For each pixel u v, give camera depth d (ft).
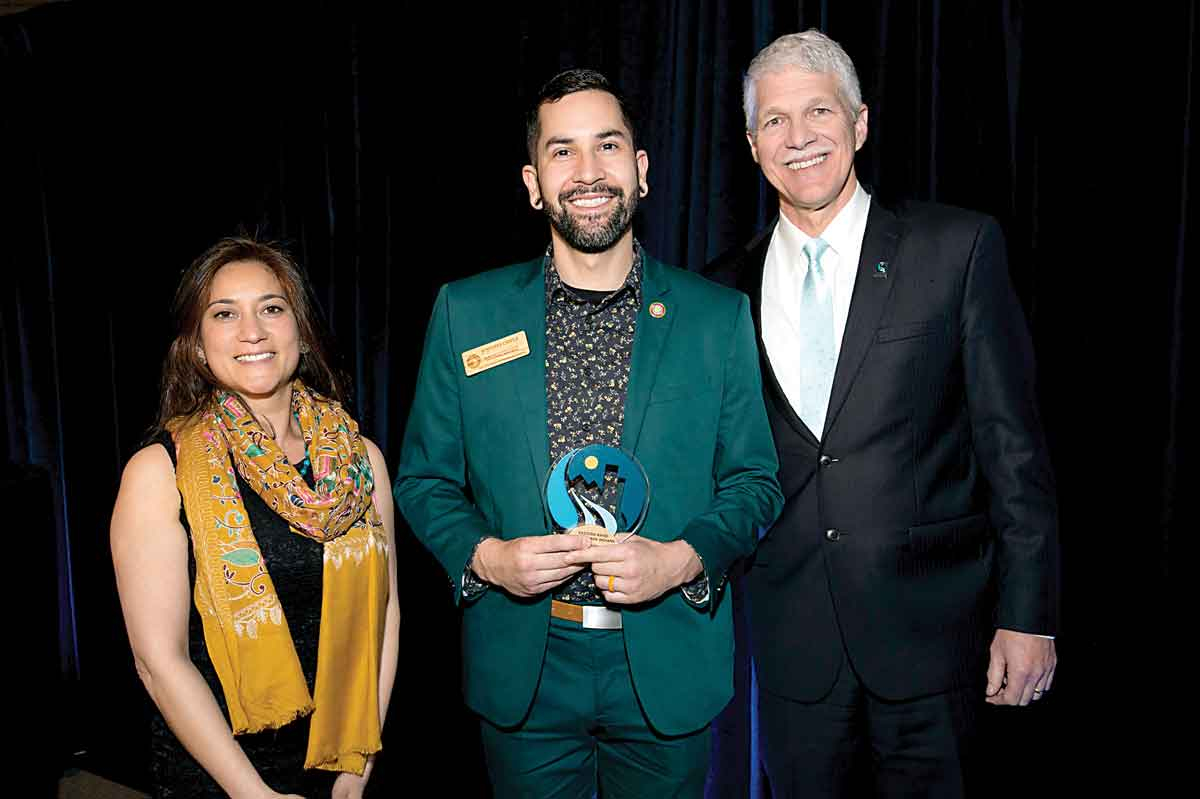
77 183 13.43
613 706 5.67
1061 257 7.59
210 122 12.37
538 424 5.61
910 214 6.20
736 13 8.55
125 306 13.19
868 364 5.99
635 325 5.72
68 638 14.21
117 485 13.55
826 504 6.08
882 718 6.12
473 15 10.20
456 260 10.54
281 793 5.36
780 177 6.13
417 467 6.01
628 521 5.26
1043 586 5.83
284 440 5.68
